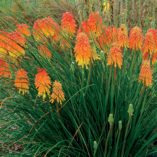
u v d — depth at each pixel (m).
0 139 2.30
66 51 2.40
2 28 2.63
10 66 2.20
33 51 2.27
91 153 2.25
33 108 2.24
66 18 2.27
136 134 2.20
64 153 2.19
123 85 2.23
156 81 2.34
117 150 2.18
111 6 3.23
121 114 2.22
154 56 2.17
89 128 2.15
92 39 2.24
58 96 2.06
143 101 2.15
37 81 2.05
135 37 2.12
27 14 3.23
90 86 2.24
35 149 2.22
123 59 2.19
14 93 2.33
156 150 2.27
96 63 2.25
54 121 2.23
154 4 3.22
